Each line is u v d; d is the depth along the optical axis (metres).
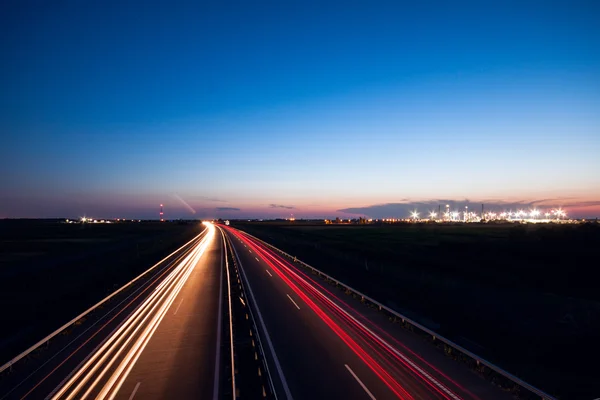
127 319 19.47
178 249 57.53
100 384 11.88
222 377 12.27
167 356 14.18
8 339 16.81
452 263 39.12
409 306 22.44
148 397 10.96
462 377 12.13
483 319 19.61
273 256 48.28
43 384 11.98
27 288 27.27
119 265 38.69
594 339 16.17
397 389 11.19
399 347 14.93
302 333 16.66
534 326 18.38
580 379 12.13
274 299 23.52
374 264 37.88
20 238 74.94
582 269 31.33
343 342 15.48
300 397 10.66
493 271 33.91
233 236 89.88
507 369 12.92
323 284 28.70
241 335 16.48
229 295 24.48
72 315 20.31
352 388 11.23
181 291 26.45
